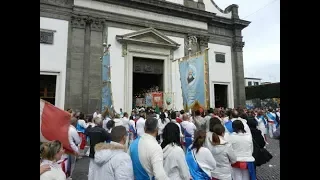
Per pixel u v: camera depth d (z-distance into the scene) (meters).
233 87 24.14
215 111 12.48
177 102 20.66
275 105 32.97
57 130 4.57
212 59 23.34
